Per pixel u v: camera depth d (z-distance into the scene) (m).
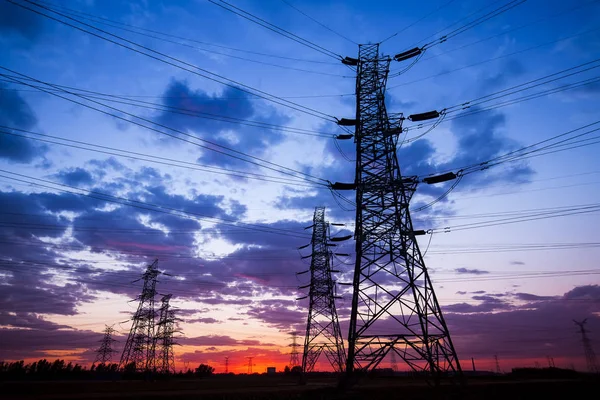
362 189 35.97
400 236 33.38
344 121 38.81
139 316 76.19
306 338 59.19
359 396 29.77
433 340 30.59
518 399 33.38
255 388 39.03
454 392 30.31
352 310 32.69
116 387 42.69
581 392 37.62
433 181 34.53
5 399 26.72
